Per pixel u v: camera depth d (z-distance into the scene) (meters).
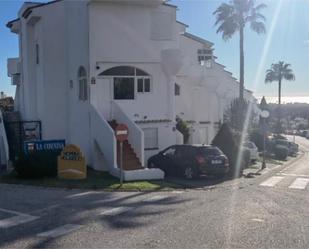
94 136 23.50
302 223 10.99
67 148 19.81
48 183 18.28
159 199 14.84
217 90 35.78
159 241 9.05
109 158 21.73
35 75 30.72
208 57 38.50
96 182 18.62
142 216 11.67
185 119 33.16
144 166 23.89
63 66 27.56
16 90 38.06
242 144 28.53
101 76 24.55
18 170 19.69
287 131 115.75
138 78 25.64
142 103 25.80
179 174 22.41
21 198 14.62
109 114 24.78
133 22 25.02
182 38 37.03
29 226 10.44
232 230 10.07
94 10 24.00
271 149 43.88
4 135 26.00
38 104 29.70
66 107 27.70
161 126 26.36
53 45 27.42
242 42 43.44
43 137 27.70
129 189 17.27
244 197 15.67
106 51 24.38
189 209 12.84
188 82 33.25
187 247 8.61
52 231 9.92
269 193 17.23
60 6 27.36
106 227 10.32
